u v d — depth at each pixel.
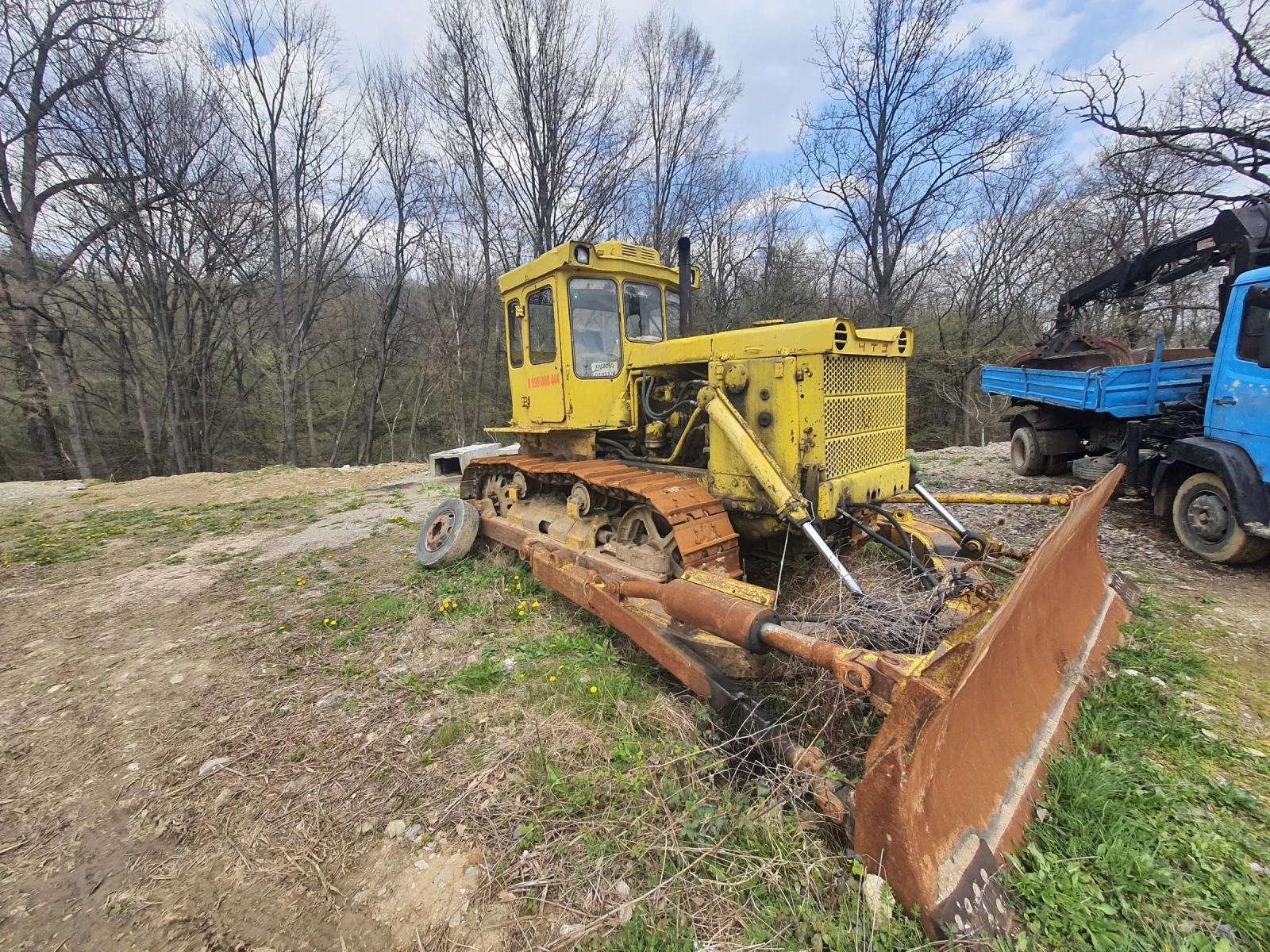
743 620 2.38
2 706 3.50
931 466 10.03
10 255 16.45
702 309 20.59
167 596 5.31
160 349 19.69
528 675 3.35
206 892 2.10
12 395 19.45
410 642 3.94
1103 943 1.67
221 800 2.55
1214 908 1.78
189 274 18.50
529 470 4.92
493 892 1.98
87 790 2.68
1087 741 2.55
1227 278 5.22
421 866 2.12
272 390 22.50
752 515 3.59
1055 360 8.49
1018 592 1.99
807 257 22.83
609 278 4.80
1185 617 3.86
